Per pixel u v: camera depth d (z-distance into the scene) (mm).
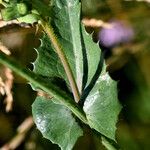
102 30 354
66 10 189
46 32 176
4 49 246
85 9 292
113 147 185
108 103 182
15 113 353
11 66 153
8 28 261
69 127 192
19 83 338
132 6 338
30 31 266
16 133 343
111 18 332
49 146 344
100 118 184
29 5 155
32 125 340
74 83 182
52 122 191
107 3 317
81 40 189
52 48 190
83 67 189
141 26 357
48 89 166
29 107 350
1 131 351
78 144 351
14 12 152
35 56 320
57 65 190
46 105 191
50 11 165
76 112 179
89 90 185
